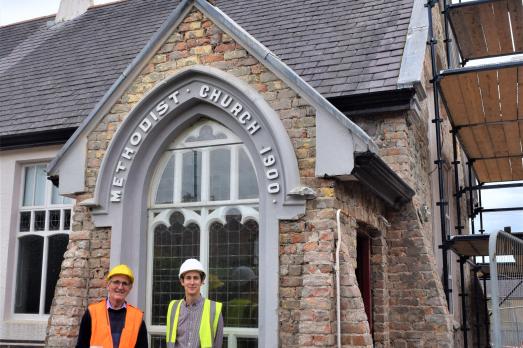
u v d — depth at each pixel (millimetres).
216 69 7383
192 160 7719
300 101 7066
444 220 9789
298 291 6672
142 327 5391
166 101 7602
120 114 7859
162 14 13594
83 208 7832
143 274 7547
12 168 11328
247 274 7207
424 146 10508
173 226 7656
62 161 8008
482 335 14555
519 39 11609
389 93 8633
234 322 7141
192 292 5582
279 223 6891
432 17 10852
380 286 8422
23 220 11312
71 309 7414
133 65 7816
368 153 6609
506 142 11820
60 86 12164
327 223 6668
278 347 6594
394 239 8805
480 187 11797
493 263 6059
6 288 10945
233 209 7418
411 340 8414
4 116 11781
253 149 7266
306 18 11211
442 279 11023
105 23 14234
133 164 7609
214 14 7574
